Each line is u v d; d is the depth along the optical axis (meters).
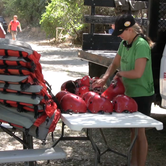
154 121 3.17
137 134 3.44
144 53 3.60
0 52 2.98
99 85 4.02
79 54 7.19
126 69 3.82
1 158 2.99
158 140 5.44
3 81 3.04
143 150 3.73
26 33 31.23
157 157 4.71
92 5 7.05
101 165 4.34
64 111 3.41
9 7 35.84
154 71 5.00
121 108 3.51
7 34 31.36
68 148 4.94
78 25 20.91
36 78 3.05
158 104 5.01
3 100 3.12
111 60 5.36
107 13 17.08
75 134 5.56
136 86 3.81
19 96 3.03
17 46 2.97
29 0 32.00
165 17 5.12
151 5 5.05
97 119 3.17
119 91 3.76
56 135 5.51
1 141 5.16
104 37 7.15
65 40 23.12
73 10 20.75
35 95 2.99
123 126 3.01
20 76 2.96
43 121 3.07
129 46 3.75
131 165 3.93
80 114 3.37
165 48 4.69
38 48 20.44
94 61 6.25
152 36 5.07
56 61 14.52
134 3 7.85
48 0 30.41
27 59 2.96
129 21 3.65
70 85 4.13
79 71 11.73
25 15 32.84
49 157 3.08
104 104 3.42
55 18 21.95
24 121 3.06
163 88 4.70
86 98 3.54
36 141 5.21
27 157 3.04
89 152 4.79
